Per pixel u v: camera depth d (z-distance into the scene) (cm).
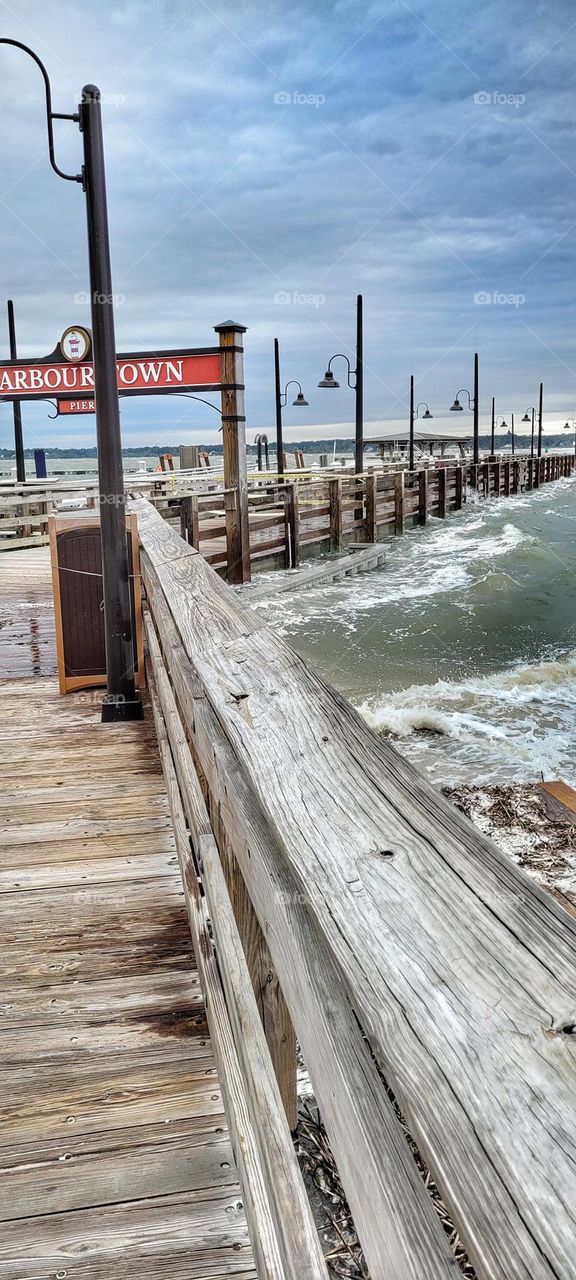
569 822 441
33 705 488
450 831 88
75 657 506
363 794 100
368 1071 69
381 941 69
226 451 1222
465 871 79
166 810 343
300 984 86
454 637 1028
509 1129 49
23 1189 165
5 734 439
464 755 618
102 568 479
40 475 2412
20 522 1250
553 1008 58
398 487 2097
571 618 1169
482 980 62
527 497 4197
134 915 266
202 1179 167
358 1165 65
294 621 1102
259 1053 120
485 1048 55
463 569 1592
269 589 1259
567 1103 50
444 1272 52
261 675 163
